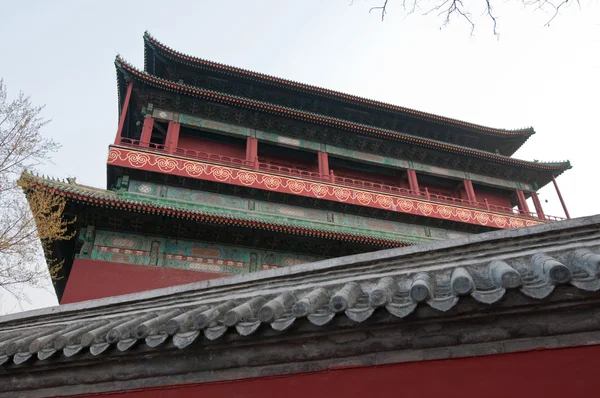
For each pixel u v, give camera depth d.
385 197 28.72
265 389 5.28
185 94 28.14
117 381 6.00
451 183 36.28
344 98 34.34
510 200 37.47
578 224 5.55
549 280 4.20
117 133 25.08
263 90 33.56
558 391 4.26
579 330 4.46
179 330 5.26
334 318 4.84
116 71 28.36
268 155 31.94
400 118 36.28
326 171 30.42
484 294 4.29
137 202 20.16
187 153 29.02
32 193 19.36
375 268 6.23
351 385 4.96
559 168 36.19
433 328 4.84
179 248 22.14
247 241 23.33
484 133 37.97
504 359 4.57
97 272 20.08
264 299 6.11
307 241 23.69
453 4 6.82
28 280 19.83
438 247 6.09
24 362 6.02
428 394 4.63
